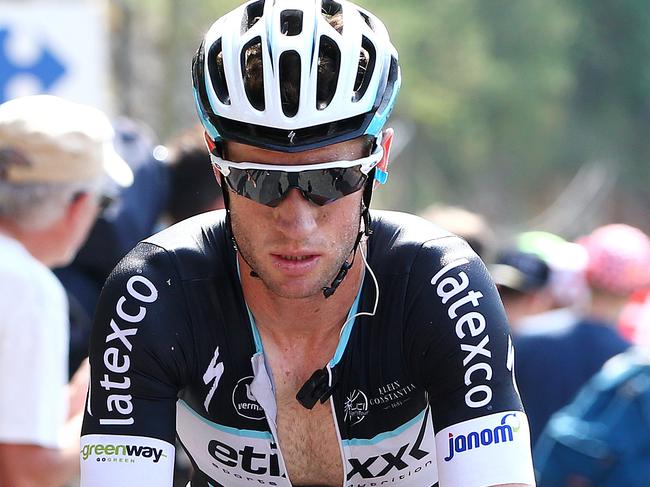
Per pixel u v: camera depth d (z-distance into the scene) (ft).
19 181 16.78
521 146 221.25
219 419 13.07
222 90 11.82
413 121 187.93
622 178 254.47
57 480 16.70
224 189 12.19
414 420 13.20
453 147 205.77
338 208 11.72
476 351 12.28
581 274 28.60
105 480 12.08
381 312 12.73
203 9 104.73
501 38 212.23
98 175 17.49
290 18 11.90
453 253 12.89
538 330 25.64
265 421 12.98
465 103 196.03
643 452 22.00
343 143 11.64
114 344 12.42
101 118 18.01
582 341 25.18
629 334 30.60
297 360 12.90
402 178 198.70
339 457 13.30
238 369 12.80
